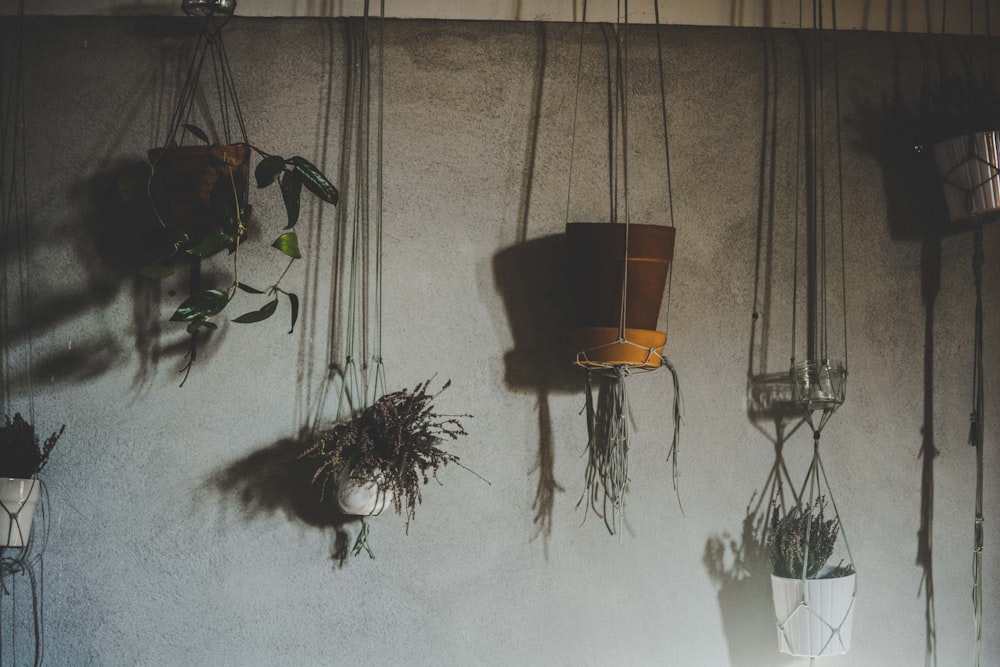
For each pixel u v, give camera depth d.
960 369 2.77
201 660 2.57
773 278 2.77
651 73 2.81
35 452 2.50
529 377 2.70
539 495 2.66
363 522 2.55
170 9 2.84
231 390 2.66
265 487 2.63
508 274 2.73
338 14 2.88
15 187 2.70
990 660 2.68
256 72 2.75
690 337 2.74
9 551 2.58
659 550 2.66
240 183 2.53
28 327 2.66
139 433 2.64
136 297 2.68
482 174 2.75
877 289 2.79
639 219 2.76
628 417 2.70
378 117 2.75
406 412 2.48
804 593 2.49
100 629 2.58
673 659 2.63
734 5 2.95
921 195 2.82
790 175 2.81
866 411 2.74
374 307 2.70
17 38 2.75
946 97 2.70
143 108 2.73
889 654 2.67
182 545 2.61
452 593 2.62
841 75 2.85
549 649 2.61
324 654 2.59
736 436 2.71
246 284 2.69
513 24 2.82
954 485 2.73
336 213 2.72
